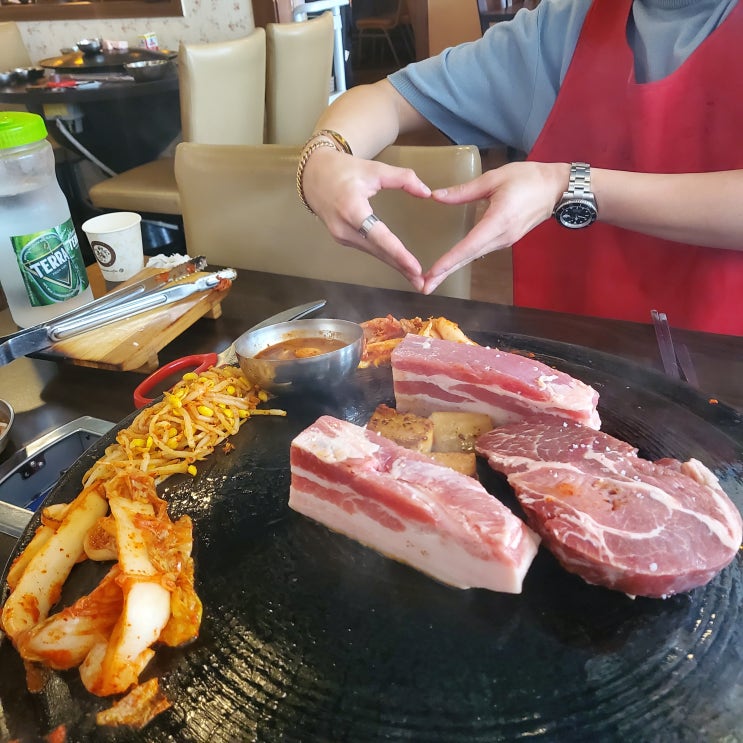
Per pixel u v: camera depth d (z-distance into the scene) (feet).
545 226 5.23
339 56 15.17
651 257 4.82
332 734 1.97
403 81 5.62
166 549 2.51
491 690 2.05
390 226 5.56
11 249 4.52
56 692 2.14
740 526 2.39
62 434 3.61
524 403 3.12
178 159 6.13
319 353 3.67
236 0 12.40
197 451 3.18
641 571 2.21
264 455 3.18
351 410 3.47
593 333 4.10
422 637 2.24
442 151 5.26
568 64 4.86
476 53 5.41
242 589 2.48
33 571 2.45
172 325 4.38
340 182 3.97
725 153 4.27
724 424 3.05
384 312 4.62
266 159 5.70
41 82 11.41
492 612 2.31
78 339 4.26
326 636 2.27
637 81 4.77
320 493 2.68
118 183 10.64
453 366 3.18
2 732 2.03
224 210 6.05
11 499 3.26
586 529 2.36
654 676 2.06
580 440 2.85
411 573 2.52
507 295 10.25
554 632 2.22
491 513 2.39
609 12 4.53
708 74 4.13
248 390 3.60
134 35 13.70
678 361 3.70
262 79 10.89
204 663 2.21
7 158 4.32
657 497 2.49
